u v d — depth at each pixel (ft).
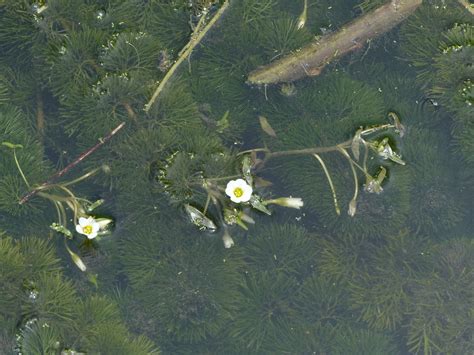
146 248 3.42
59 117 3.46
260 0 3.51
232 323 3.48
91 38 3.38
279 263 3.51
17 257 3.29
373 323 3.51
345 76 3.51
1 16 3.39
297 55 3.49
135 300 3.43
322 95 3.50
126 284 3.43
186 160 3.36
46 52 3.39
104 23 3.40
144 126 3.40
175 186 3.36
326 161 3.50
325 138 3.48
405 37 3.52
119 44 3.38
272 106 3.51
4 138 3.36
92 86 3.38
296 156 3.49
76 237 3.37
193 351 3.46
